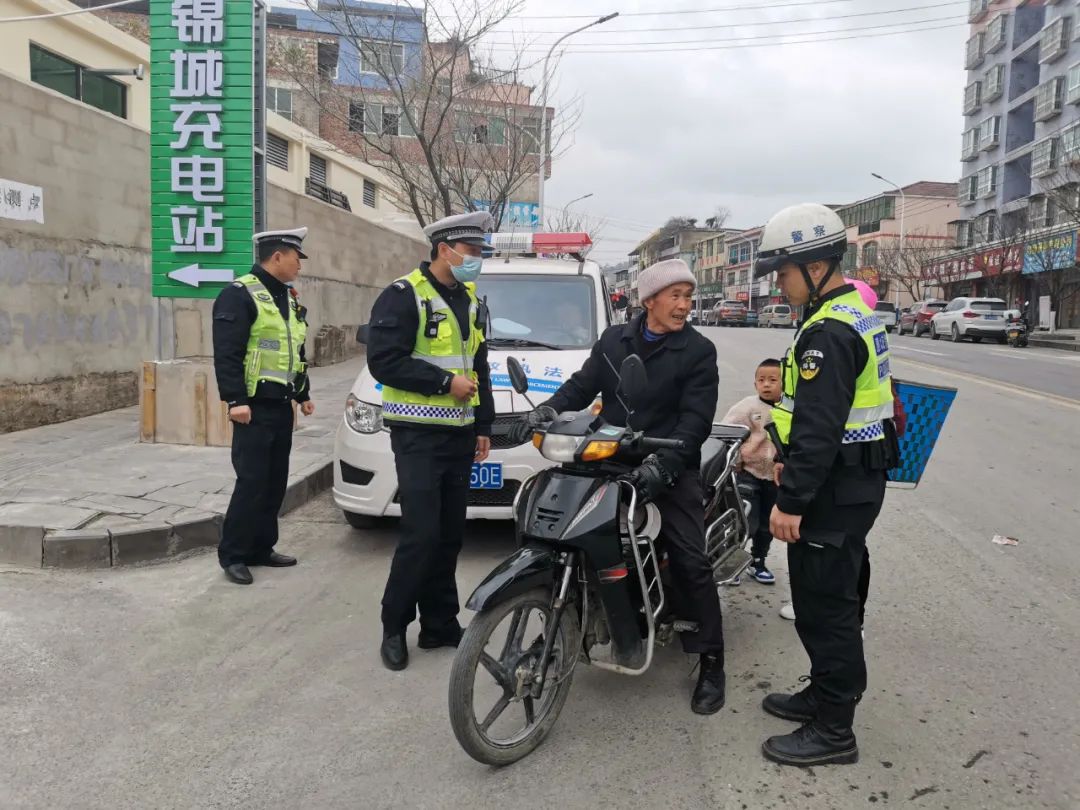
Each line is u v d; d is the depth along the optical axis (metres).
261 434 4.77
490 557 5.30
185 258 7.90
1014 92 42.72
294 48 17.52
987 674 3.71
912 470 3.31
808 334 2.90
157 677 3.61
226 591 4.62
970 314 29.78
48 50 13.62
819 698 3.05
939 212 55.53
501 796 2.81
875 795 2.83
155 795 2.78
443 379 3.64
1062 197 31.58
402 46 13.43
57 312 8.62
